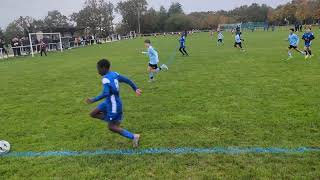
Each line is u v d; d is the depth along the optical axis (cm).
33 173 600
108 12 10581
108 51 3794
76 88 1444
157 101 1101
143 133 784
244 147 672
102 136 778
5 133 837
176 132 780
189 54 2805
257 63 1970
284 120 830
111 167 610
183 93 1207
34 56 3575
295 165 588
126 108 1021
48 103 1163
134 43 5500
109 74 681
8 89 1500
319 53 2366
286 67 1741
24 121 943
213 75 1588
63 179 571
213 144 695
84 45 5638
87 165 623
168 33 11144
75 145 727
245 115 888
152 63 1502
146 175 573
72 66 2334
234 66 1881
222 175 561
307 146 666
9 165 636
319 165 585
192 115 912
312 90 1155
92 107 1074
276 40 4291
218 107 983
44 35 4703
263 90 1194
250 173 562
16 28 9138
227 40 5125
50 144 742
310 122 806
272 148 662
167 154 656
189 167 596
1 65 2700
